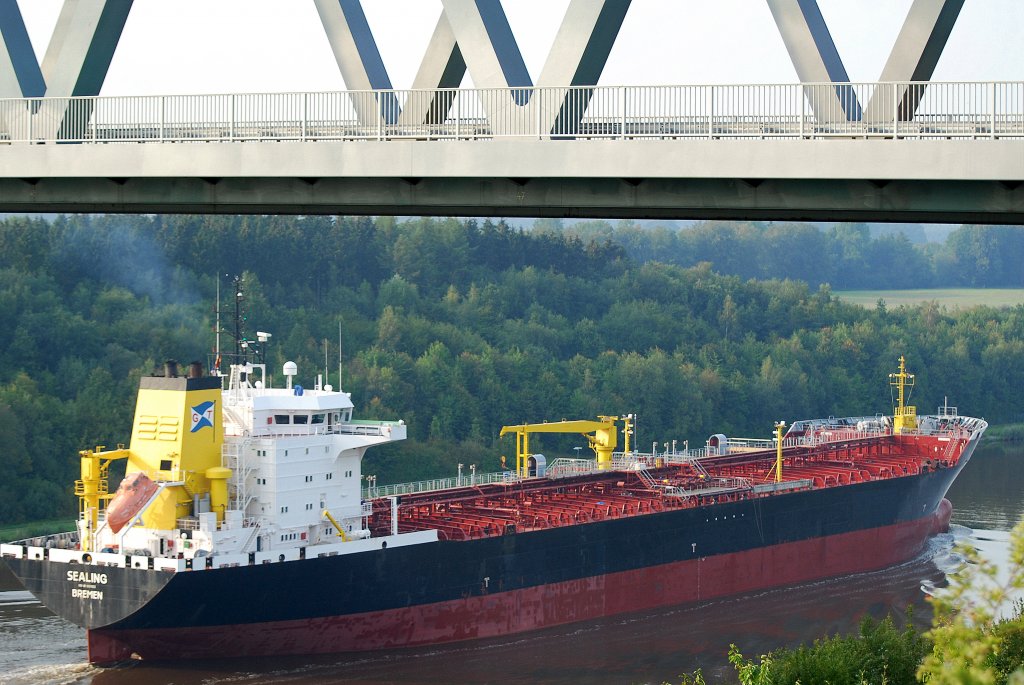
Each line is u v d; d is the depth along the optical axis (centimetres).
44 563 11156
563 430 16100
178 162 7825
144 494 11025
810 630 13150
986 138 6531
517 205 7688
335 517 12000
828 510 15938
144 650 11094
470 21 7188
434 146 7369
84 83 8056
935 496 17638
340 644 11700
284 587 11175
